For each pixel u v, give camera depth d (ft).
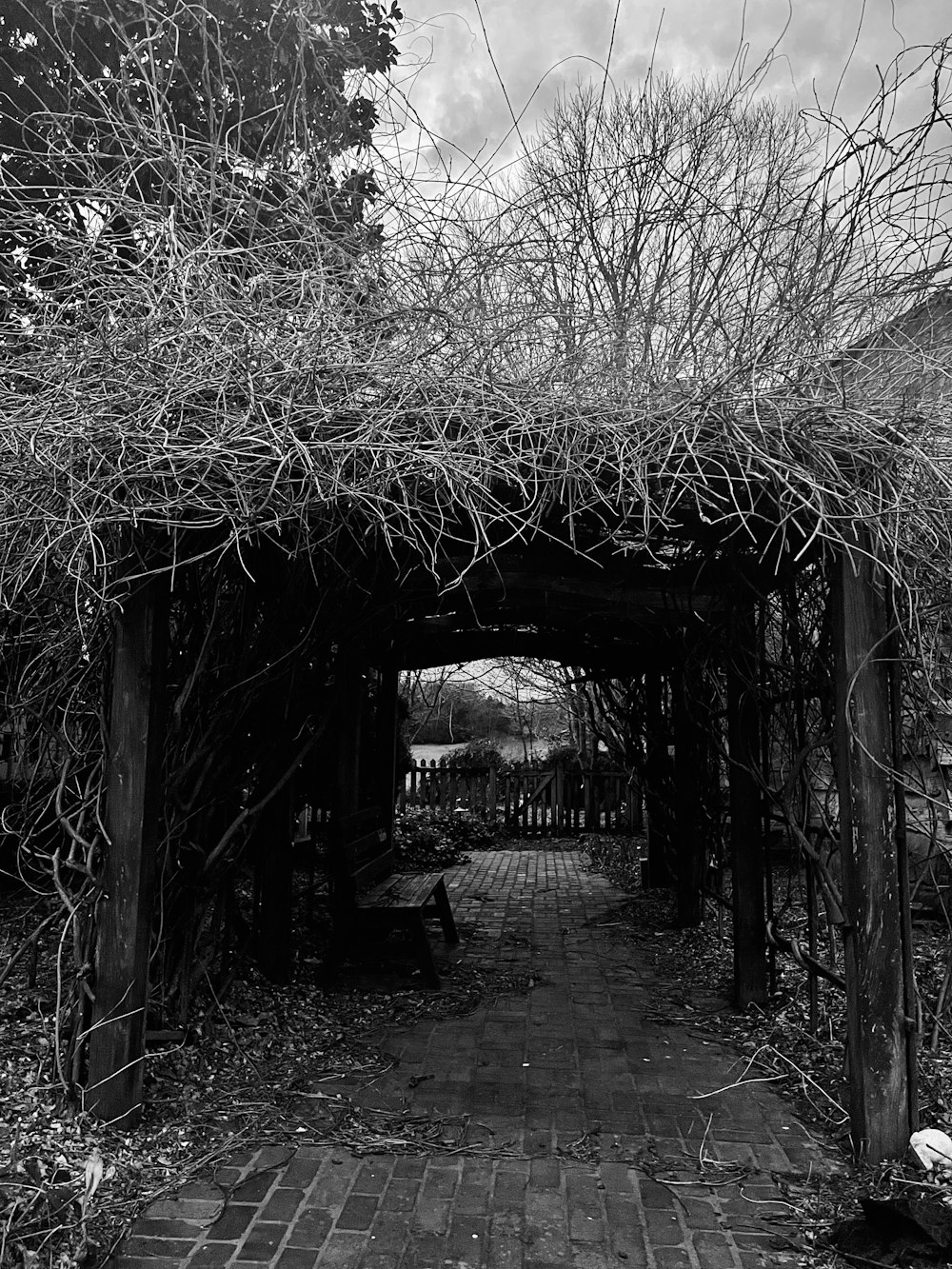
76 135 14.10
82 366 10.62
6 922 18.25
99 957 11.34
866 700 10.99
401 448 10.14
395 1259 8.74
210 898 14.71
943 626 11.98
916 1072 10.71
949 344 11.48
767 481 10.79
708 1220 9.51
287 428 10.02
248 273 12.48
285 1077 13.38
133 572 11.24
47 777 14.55
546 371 11.13
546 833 46.55
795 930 19.83
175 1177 10.25
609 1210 9.72
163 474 10.11
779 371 11.37
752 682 16.47
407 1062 14.28
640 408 10.94
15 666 13.93
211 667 13.64
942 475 10.55
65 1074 11.48
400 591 15.15
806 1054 14.48
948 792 15.87
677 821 24.89
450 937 22.77
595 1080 13.62
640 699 27.37
